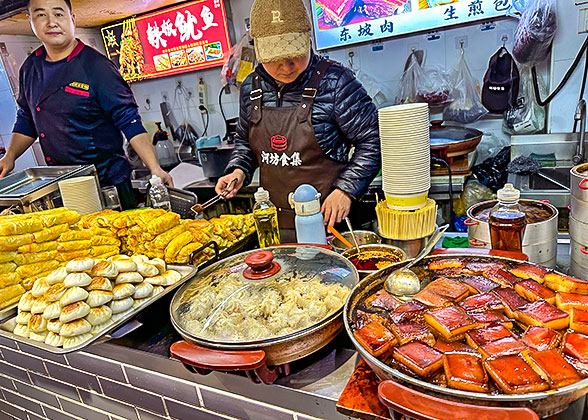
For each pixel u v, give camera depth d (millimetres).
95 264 1109
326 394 829
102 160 2914
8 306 1227
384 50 3104
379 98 3205
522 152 2660
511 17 2631
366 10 2928
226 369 777
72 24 2656
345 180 1831
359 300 875
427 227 1199
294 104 1994
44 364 1392
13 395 1642
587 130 2668
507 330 694
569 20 2486
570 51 2547
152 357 1044
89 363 1227
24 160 4188
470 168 2855
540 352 619
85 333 1006
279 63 1718
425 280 926
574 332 667
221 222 1497
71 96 2709
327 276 1005
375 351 685
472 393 569
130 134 2785
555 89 2643
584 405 695
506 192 1061
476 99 2891
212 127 4094
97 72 2693
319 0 3039
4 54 3809
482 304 774
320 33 3133
